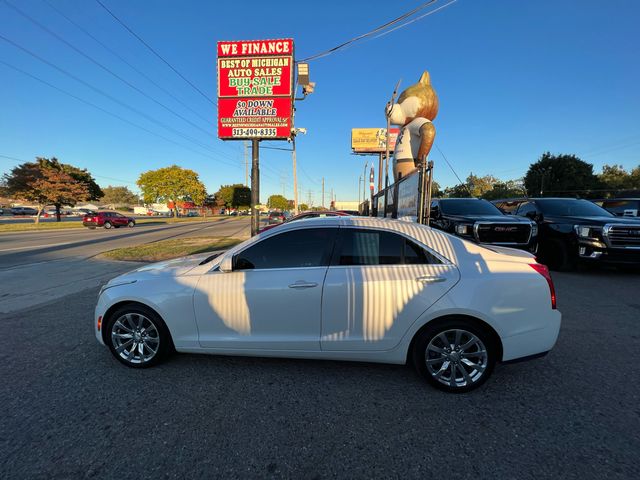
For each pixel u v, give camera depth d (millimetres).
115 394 2986
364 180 47719
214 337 3262
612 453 2254
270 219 30422
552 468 2131
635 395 2936
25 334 4398
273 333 3174
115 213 31438
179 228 29016
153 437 2432
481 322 2938
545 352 2963
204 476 2082
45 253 12516
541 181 54062
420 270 3033
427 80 12094
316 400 2881
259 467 2152
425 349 2975
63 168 39094
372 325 3031
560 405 2791
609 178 56750
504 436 2424
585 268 8695
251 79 11680
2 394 2992
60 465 2172
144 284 3383
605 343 4000
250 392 3008
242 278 3209
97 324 3482
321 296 3061
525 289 2939
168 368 3441
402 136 11852
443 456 2236
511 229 8109
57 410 2754
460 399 2887
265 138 11914
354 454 2258
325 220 3320
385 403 2832
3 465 2170
